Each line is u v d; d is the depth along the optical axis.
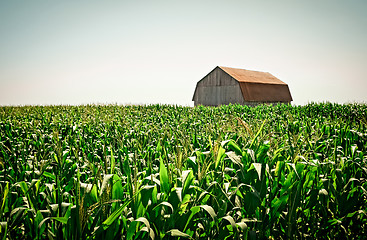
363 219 3.81
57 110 19.59
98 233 2.32
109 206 2.60
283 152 4.56
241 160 3.72
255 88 42.22
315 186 3.71
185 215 2.66
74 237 2.30
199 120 11.85
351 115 16.88
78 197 2.38
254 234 2.80
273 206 3.28
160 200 2.70
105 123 10.24
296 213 3.48
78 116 14.33
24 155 5.51
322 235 3.57
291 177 3.38
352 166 4.21
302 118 12.88
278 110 19.23
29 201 2.82
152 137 7.13
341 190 3.67
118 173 3.75
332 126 7.45
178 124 10.59
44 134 8.10
